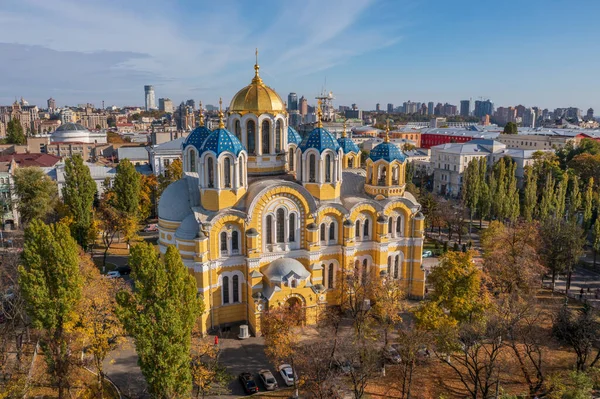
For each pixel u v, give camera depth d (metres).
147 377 44.25
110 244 112.69
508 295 63.88
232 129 74.25
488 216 136.75
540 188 156.12
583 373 51.97
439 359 60.22
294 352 54.12
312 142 71.88
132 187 113.25
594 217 127.62
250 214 67.06
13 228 123.62
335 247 74.56
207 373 50.09
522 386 56.78
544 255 86.75
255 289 67.50
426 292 83.56
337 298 75.69
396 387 56.81
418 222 78.75
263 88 74.12
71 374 55.16
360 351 55.78
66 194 100.69
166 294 44.78
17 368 57.16
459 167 182.12
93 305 55.06
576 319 63.94
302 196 69.81
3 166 130.12
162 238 74.94
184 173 80.88
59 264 51.72
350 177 83.44
